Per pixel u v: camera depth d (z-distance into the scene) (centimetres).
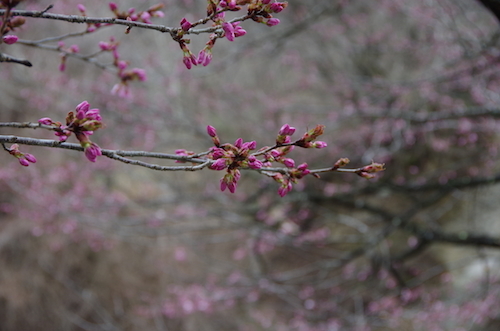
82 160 639
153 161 659
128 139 656
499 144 621
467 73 500
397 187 548
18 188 590
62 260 730
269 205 620
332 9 666
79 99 625
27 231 733
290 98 734
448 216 808
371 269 682
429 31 607
